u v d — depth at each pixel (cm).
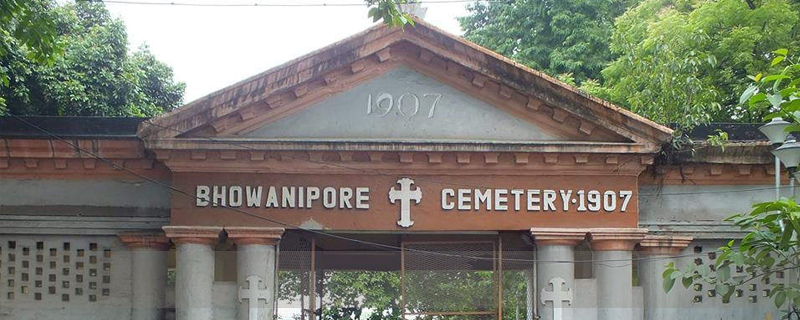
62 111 2956
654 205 1983
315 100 1895
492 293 1972
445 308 1966
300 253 1983
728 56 2750
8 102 2825
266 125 1892
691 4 3039
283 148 1853
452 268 1984
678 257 1947
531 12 3622
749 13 2766
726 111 2758
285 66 1852
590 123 1881
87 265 1944
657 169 1959
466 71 1881
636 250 1959
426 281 1977
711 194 1988
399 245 2075
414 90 1911
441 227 1892
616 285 1880
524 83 1867
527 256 1958
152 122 1828
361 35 1856
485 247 1964
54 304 1934
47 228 1938
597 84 3186
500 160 1886
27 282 1939
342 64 1864
